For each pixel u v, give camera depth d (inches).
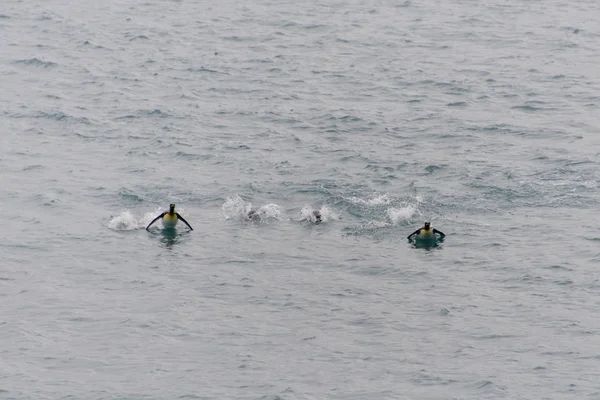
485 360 7175.2
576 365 7096.5
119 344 7362.2
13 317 7667.3
